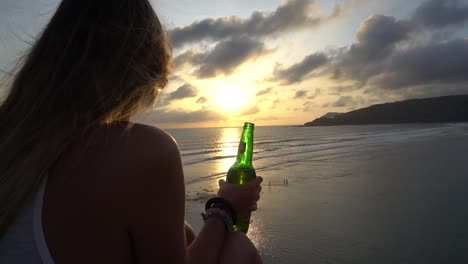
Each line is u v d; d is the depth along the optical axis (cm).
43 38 94
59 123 84
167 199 83
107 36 89
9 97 96
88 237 79
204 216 138
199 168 2506
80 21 90
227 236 134
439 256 729
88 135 84
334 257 734
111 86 88
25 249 80
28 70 93
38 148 83
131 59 91
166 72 102
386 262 707
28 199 81
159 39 98
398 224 948
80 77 87
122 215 79
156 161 81
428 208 1105
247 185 146
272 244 808
